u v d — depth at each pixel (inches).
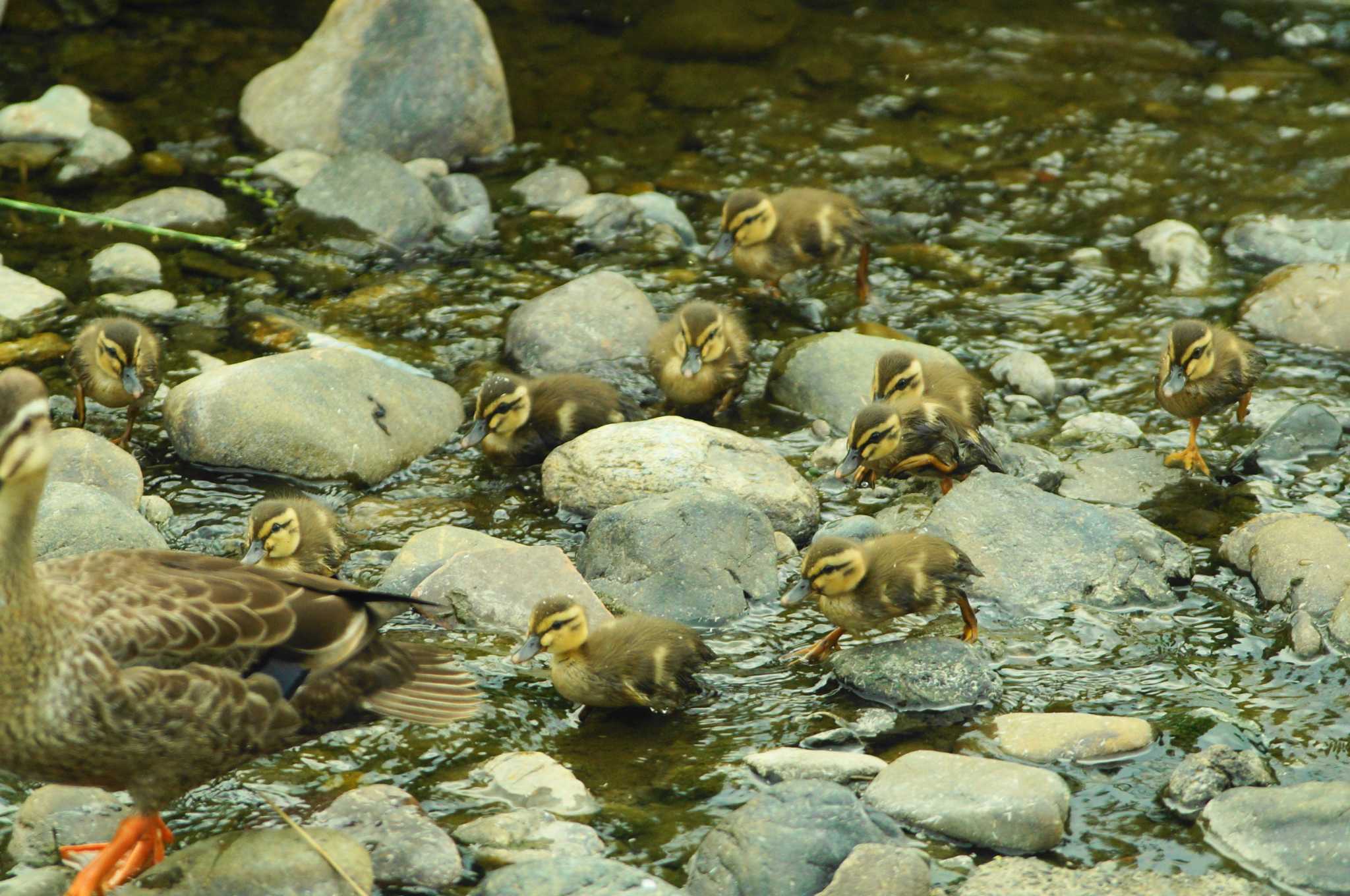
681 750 377.7
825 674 414.6
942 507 472.7
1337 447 528.1
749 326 614.5
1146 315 621.9
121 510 442.0
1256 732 380.2
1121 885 322.3
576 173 710.5
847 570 409.4
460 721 383.6
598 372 580.4
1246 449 531.5
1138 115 781.3
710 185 716.7
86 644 287.1
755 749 377.7
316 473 503.5
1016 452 519.2
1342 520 486.0
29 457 277.0
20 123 697.0
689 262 660.1
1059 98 798.5
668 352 556.7
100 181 679.7
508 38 837.2
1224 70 824.9
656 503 460.1
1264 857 330.3
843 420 550.0
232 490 495.5
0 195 660.7
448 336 594.2
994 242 677.3
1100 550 456.8
